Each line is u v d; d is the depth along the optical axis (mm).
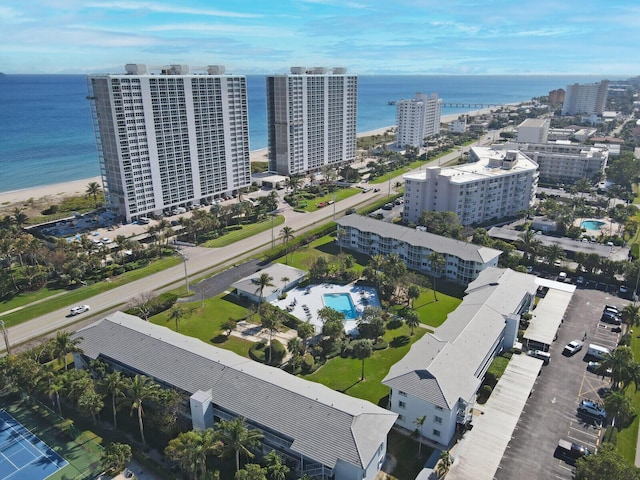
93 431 90062
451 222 187625
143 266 166625
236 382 90062
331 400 85500
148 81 194375
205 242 189375
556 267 162000
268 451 83562
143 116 196750
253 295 139625
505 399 97812
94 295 145750
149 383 89375
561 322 129750
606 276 154625
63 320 131125
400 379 92000
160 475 79562
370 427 79750
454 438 89250
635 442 87688
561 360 113250
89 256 161375
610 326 128375
